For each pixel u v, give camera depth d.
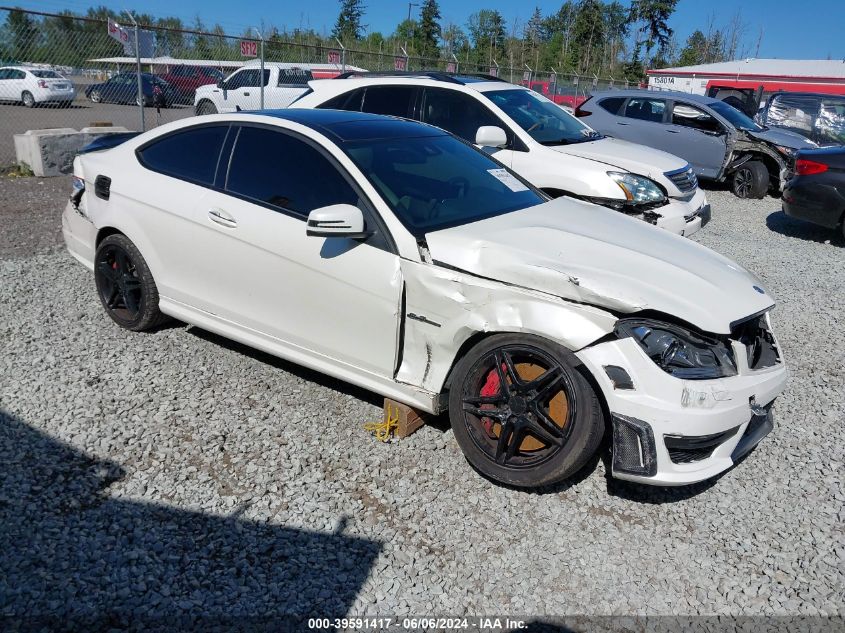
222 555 2.85
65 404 3.92
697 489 3.49
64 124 16.97
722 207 11.55
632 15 66.81
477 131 6.70
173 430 3.72
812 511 3.36
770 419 3.49
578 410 3.06
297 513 3.13
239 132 4.23
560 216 4.05
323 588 2.71
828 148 9.19
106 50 12.62
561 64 66.38
